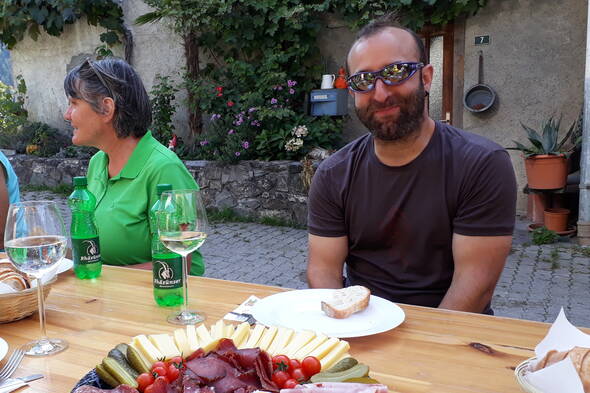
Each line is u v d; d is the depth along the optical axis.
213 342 1.12
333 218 2.16
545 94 6.57
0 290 1.44
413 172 1.98
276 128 7.31
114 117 2.24
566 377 0.89
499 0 6.65
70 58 9.62
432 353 1.23
